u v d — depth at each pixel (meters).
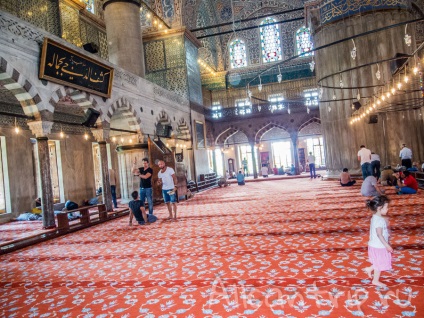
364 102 15.07
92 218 9.57
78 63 9.04
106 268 4.56
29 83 7.71
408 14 15.28
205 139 21.31
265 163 27.83
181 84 18.80
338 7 15.54
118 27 13.96
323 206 8.37
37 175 13.04
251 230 6.22
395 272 3.42
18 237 7.46
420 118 14.76
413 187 9.02
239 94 26.67
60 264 5.01
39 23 13.64
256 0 26.22
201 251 5.02
